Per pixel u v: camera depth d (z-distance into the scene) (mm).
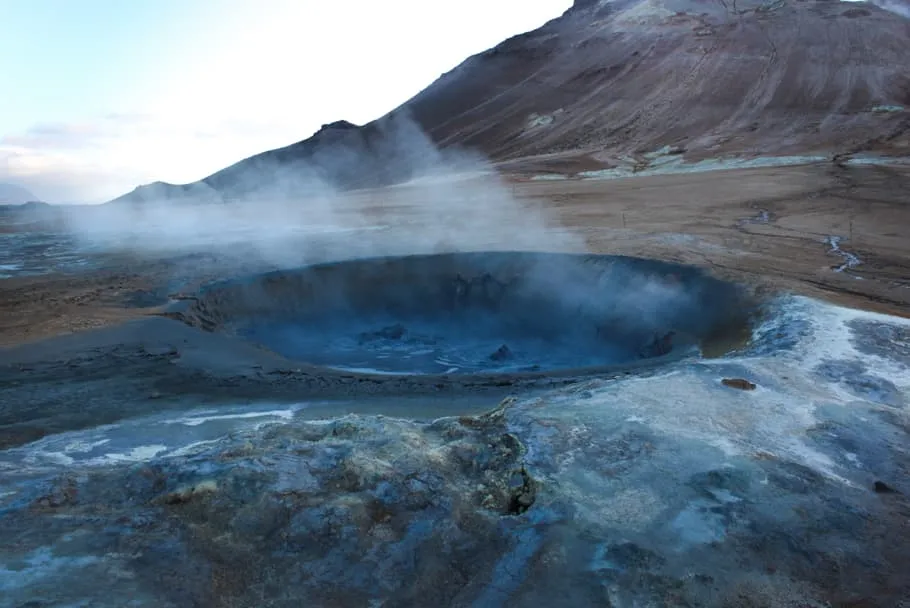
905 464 4785
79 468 4992
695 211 20844
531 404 5859
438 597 3299
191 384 7383
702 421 5391
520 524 3904
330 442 4852
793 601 3307
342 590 3297
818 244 14883
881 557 3680
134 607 3053
